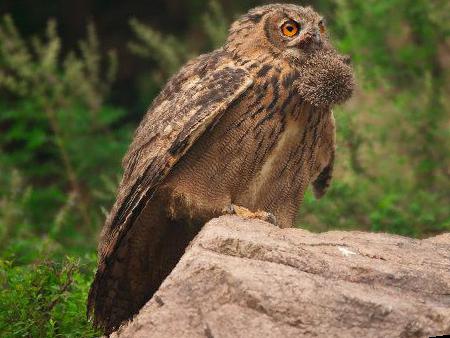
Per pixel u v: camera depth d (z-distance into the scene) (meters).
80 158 22.03
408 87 19.89
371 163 17.36
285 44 11.52
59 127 22.31
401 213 16.05
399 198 16.61
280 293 8.52
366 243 10.31
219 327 8.45
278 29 11.55
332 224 16.00
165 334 8.55
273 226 10.34
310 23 11.58
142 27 21.31
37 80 21.67
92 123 22.72
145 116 12.02
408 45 20.31
